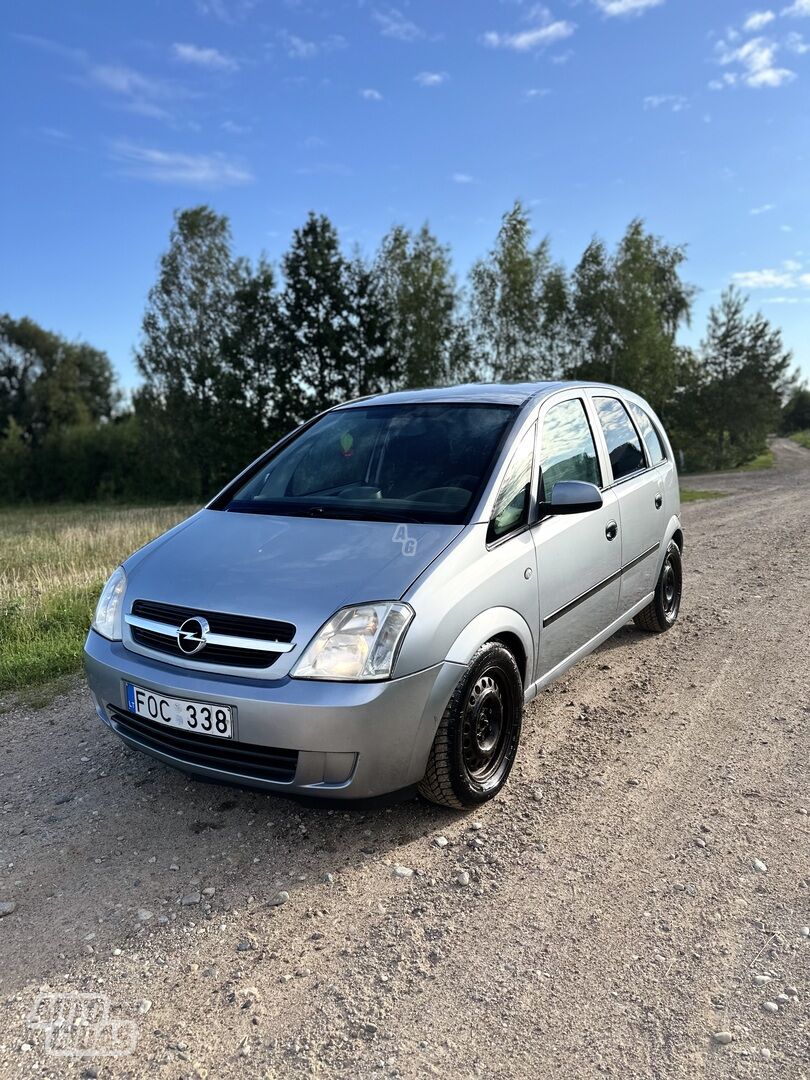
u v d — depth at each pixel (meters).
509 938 2.52
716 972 2.34
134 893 2.80
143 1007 2.25
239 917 2.65
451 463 3.63
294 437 4.44
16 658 5.60
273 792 2.84
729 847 3.03
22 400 59.41
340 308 33.53
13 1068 2.04
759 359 36.34
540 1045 2.07
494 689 3.24
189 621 2.91
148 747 3.09
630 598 4.91
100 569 9.31
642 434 5.37
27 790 3.62
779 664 5.16
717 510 14.62
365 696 2.69
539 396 4.14
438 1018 2.18
